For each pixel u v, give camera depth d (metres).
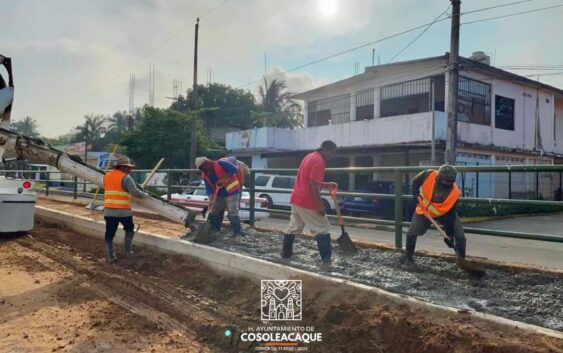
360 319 4.09
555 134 27.48
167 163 28.88
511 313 3.88
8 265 7.40
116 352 4.09
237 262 5.88
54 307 5.30
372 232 12.33
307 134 25.20
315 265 5.61
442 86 21.02
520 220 16.70
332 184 6.32
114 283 6.24
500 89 22.17
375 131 21.14
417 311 4.01
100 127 67.69
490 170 5.46
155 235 7.96
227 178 7.77
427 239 11.16
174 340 4.37
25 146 8.94
